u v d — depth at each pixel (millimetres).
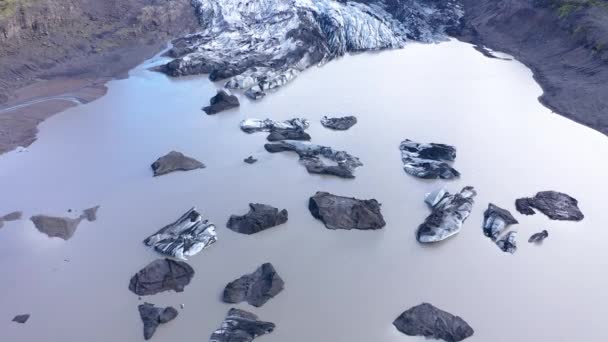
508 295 23844
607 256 26094
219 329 22031
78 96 41812
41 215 28734
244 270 25078
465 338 21734
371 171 32281
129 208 29312
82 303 23641
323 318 22609
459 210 28391
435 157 33375
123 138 36062
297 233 27359
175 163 32562
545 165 33000
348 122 37406
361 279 24594
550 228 27859
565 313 22984
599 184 31250
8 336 22141
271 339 21672
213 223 27969
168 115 39156
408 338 21781
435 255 26062
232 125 37625
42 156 34156
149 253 26266
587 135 36438
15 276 25125
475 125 37594
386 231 27516
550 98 41312
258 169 32500
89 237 27344
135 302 23625
